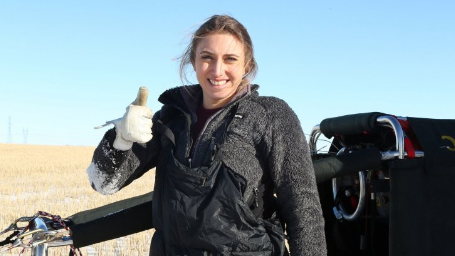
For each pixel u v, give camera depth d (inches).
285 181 88.0
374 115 126.9
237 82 93.0
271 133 88.7
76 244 96.8
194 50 95.7
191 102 97.7
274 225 87.5
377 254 135.7
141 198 113.8
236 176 84.3
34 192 891.4
